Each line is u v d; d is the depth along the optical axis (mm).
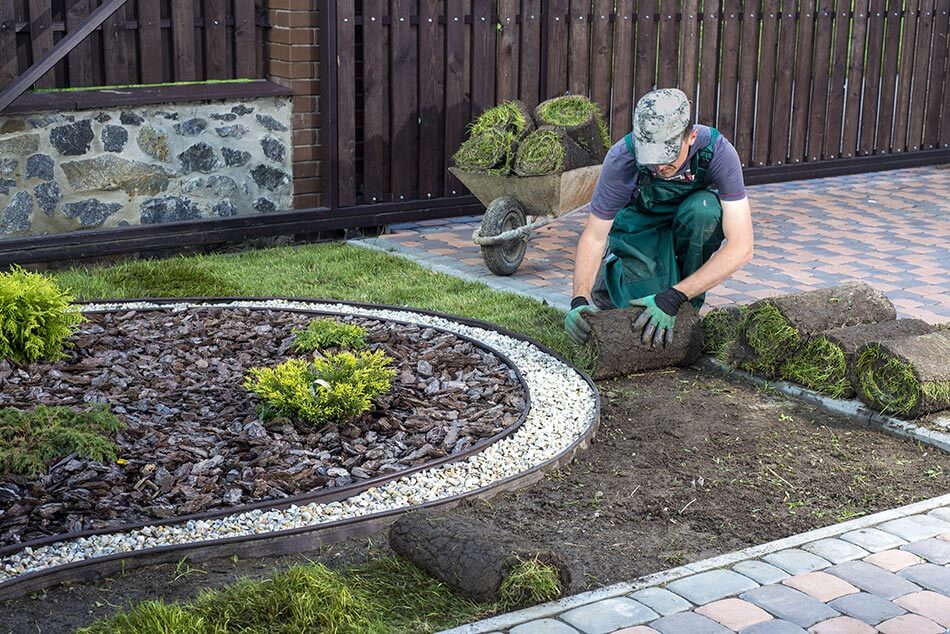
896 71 12055
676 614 3676
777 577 3936
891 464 5062
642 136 5559
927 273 8180
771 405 5797
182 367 5816
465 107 9680
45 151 7918
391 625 3625
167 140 8383
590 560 4109
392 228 9727
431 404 5434
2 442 4578
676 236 6332
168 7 8477
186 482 4539
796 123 11508
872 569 4004
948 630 3607
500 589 3725
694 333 6254
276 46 8828
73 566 3873
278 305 7098
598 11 10078
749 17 10891
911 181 11930
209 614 3539
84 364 5734
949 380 5426
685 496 4684
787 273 8148
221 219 8609
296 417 5137
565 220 9930
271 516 4305
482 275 8133
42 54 8141
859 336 5801
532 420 5293
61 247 7973
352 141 9109
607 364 6016
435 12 9305
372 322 6707
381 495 4508
